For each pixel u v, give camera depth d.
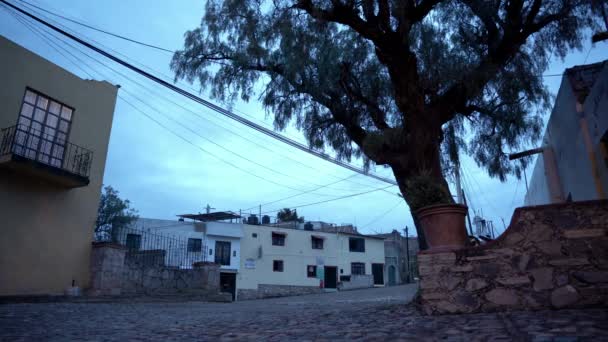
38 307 9.73
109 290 13.69
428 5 7.89
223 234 35.12
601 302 5.31
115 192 27.42
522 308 5.61
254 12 9.05
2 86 12.18
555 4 7.96
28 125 12.78
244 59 9.26
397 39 7.93
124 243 15.91
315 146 10.09
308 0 8.13
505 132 9.45
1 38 12.27
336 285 40.31
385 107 9.71
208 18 9.73
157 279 15.48
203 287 16.89
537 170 16.22
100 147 15.01
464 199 19.88
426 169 7.91
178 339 5.02
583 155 10.15
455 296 5.97
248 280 35.69
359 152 10.23
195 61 9.93
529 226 5.91
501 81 8.45
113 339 5.10
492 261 5.94
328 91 9.15
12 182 12.40
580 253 5.59
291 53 8.66
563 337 3.51
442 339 3.94
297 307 11.36
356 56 9.33
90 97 14.88
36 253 12.66
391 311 7.02
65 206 13.69
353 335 4.61
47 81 13.42
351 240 42.94
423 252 6.29
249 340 4.73
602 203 5.68
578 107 9.79
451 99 8.36
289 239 38.97
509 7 7.69
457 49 8.45
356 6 8.02
